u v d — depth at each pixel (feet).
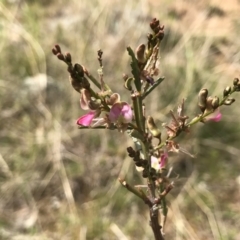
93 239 1.39
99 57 0.52
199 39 2.07
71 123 1.69
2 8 2.03
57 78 1.84
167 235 1.40
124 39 1.95
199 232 1.42
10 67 1.87
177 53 1.94
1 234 1.39
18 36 1.99
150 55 0.52
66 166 1.58
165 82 1.73
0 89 1.78
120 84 1.75
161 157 0.57
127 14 2.12
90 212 1.45
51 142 1.60
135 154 0.53
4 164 1.56
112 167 1.56
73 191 1.53
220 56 2.06
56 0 2.32
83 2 2.17
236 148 1.66
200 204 1.47
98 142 1.62
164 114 1.62
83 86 0.50
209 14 2.37
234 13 2.37
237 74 1.95
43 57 1.87
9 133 1.65
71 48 1.89
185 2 2.41
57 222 1.44
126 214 1.44
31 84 1.80
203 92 0.53
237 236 1.41
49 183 1.53
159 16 2.20
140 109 0.53
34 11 2.23
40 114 1.72
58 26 2.02
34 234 1.40
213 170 1.59
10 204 1.49
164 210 0.58
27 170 1.56
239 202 1.52
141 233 1.40
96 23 2.03
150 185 0.56
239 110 1.75
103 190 1.52
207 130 1.67
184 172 1.57
